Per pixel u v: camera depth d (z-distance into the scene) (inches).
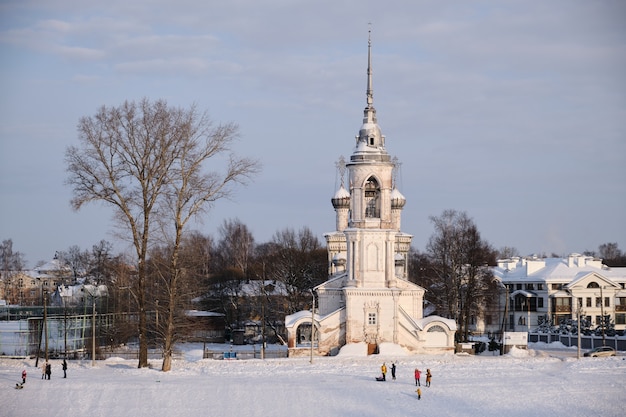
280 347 5679.1
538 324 7194.9
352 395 3521.2
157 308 4416.8
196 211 3976.4
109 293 5964.6
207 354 4950.8
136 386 3634.4
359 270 4899.1
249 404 3390.7
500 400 3472.0
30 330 4945.9
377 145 4997.5
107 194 3890.3
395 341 4852.4
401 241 5999.0
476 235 5836.6
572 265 7564.0
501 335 5570.9
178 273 4224.9
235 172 3969.0
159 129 3882.9
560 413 3309.5
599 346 5659.5
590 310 7263.8
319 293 5142.7
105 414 3255.4
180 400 3437.5
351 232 4911.4
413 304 5118.1
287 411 3304.6
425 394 3548.2
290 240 7071.9
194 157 3917.3
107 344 5167.3
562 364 4286.4
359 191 4936.0
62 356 4658.0
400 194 6127.0
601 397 3528.5
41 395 3486.7
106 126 3865.7
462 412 3307.1
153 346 5349.4
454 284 5777.6
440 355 4778.5
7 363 4242.1
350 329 4864.7
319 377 3878.0
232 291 6589.6
